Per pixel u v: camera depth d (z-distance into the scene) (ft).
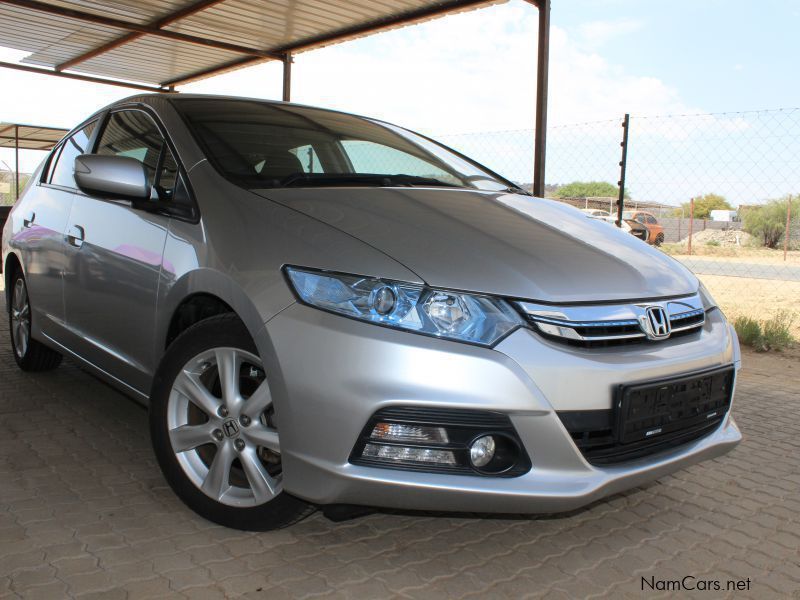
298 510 7.30
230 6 26.61
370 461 6.44
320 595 6.63
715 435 8.08
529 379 6.42
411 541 7.91
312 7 26.14
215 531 7.77
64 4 27.35
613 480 6.74
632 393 6.85
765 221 77.15
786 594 7.15
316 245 7.00
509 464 6.58
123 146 10.55
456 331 6.44
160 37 30.66
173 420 8.05
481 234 7.64
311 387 6.52
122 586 6.59
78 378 13.87
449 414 6.33
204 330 7.67
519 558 7.66
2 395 12.53
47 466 9.40
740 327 23.11
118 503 8.36
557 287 6.94
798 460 11.30
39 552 7.13
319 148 9.98
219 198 8.06
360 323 6.47
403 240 7.08
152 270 8.50
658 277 8.03
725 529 8.66
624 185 25.23
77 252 10.48
